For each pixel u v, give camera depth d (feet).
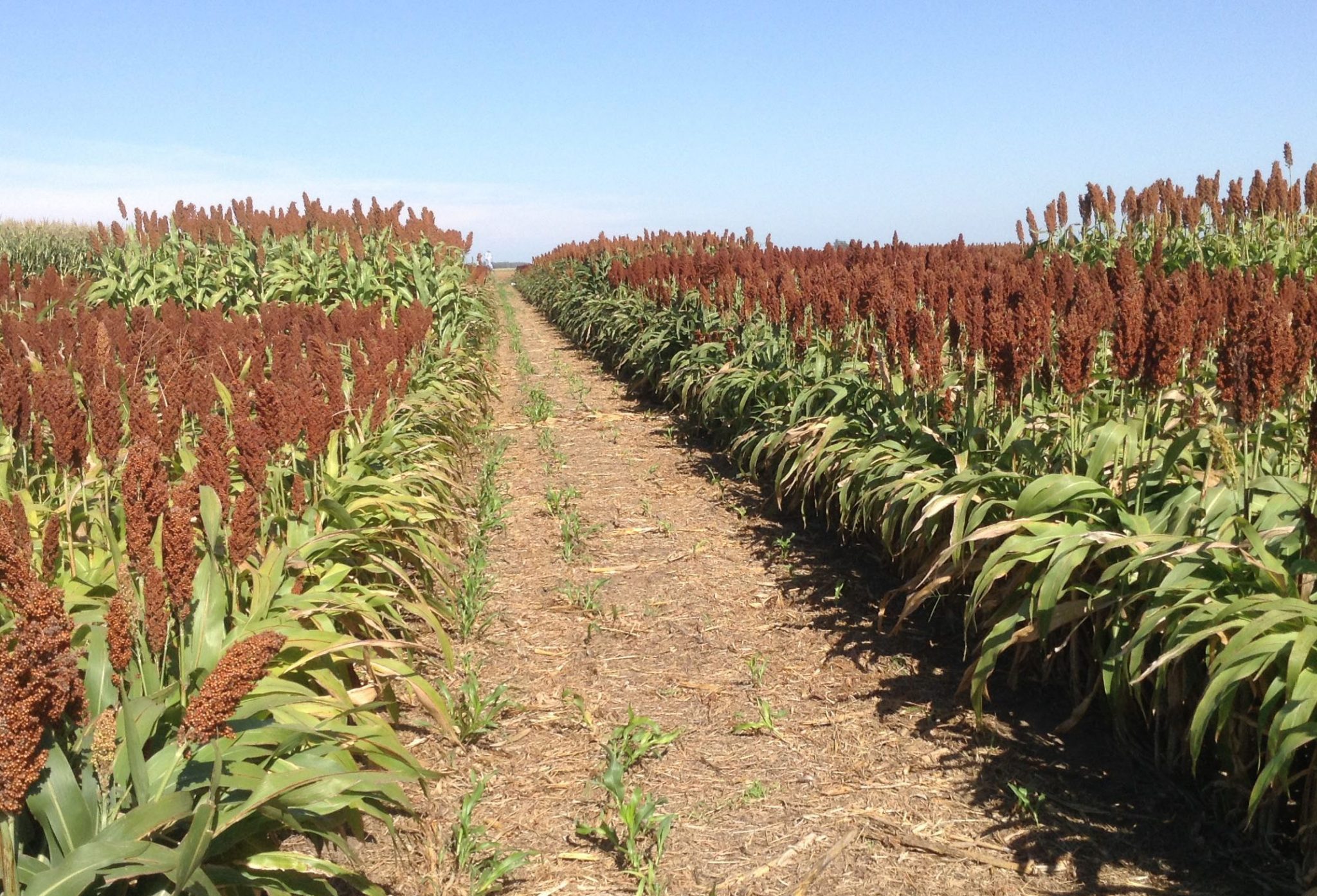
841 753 15.94
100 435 14.29
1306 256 42.04
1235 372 14.05
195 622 11.77
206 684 8.82
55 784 8.84
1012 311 23.76
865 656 19.51
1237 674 11.34
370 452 21.59
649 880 12.51
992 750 15.67
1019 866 12.81
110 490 16.37
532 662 19.72
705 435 41.04
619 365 59.98
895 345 23.39
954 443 20.90
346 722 12.76
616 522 29.12
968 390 20.43
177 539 10.18
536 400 50.67
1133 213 49.78
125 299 50.34
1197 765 14.21
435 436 27.96
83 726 9.50
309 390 18.66
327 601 14.21
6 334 25.34
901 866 12.96
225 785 9.90
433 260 53.62
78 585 12.85
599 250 88.07
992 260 44.78
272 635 9.05
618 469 36.17
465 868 12.96
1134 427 16.37
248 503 12.20
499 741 16.58
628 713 17.54
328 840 12.91
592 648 20.35
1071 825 13.56
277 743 11.11
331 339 31.96
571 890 12.62
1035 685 17.88
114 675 10.34
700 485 33.17
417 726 16.76
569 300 88.22
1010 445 17.62
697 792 14.93
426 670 18.85
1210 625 12.10
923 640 20.01
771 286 34.14
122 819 8.80
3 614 10.68
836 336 29.40
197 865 8.83
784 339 33.88
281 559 13.89
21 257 72.64
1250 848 12.78
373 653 14.84
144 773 9.18
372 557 16.94
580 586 23.80
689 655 19.95
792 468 26.08
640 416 47.29
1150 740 15.49
